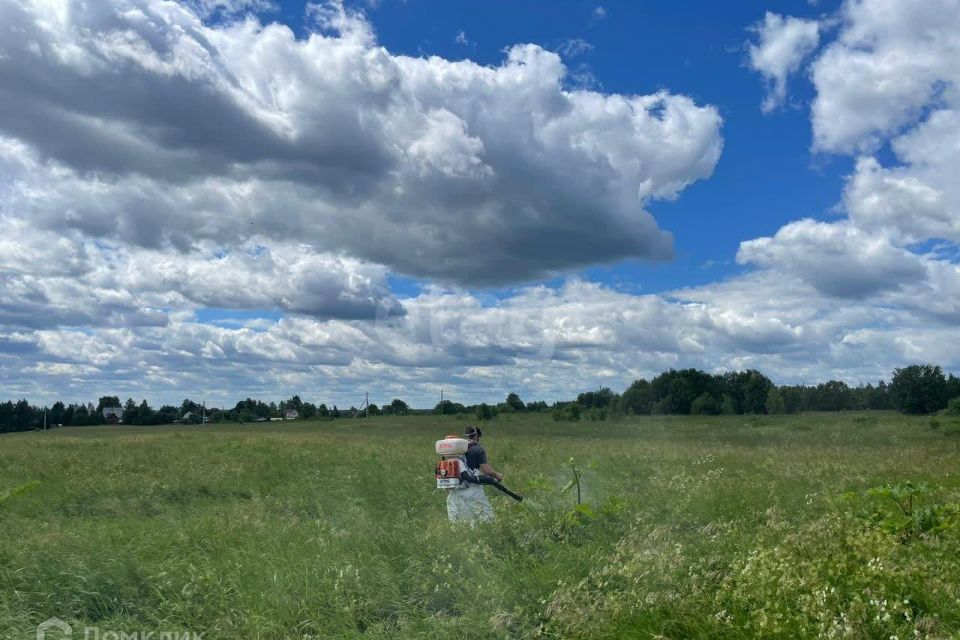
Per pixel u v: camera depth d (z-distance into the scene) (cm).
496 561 607
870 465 1343
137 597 591
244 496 1264
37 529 816
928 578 468
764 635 414
